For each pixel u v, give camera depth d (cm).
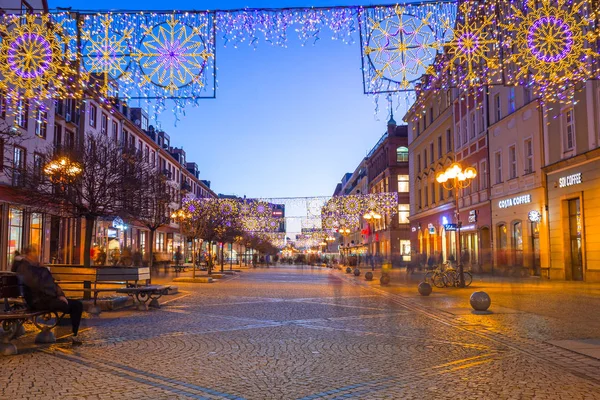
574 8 1180
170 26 1155
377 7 1134
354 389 630
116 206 1738
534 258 2994
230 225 4406
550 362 782
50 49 1154
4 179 2586
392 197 5816
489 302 1414
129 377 679
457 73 1412
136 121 5550
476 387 638
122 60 1155
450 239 4409
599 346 893
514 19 1230
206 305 1622
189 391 614
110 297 1582
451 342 955
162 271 4509
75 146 1931
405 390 625
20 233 2881
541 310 1442
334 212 5706
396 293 2152
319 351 868
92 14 1150
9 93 1359
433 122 4866
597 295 1912
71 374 693
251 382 661
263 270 5547
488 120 3609
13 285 950
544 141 2872
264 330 1102
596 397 594
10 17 1154
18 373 698
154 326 1147
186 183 7569
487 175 3628
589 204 2469
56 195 1684
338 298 1911
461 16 1168
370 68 1152
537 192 2936
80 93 1281
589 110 2453
